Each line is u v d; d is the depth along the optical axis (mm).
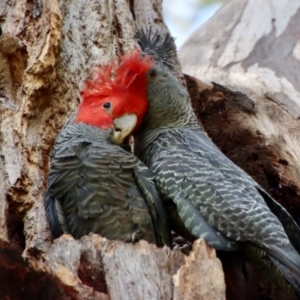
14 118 9555
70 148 8586
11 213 8828
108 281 7375
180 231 8602
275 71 13094
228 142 11438
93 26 10859
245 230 8016
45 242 8719
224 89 11992
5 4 10562
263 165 10961
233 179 8461
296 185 10641
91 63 10531
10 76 9969
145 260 7570
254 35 14180
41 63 9852
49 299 6965
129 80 9133
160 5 12133
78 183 8414
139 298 7352
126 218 8312
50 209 8508
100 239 7629
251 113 11719
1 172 8938
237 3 15258
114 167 8438
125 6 11273
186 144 8883
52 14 10242
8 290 6863
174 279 7402
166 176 8461
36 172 9273
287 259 7758
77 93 10258
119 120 8992
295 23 14148
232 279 8836
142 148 9148
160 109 9328
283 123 11578
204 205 8180
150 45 10234
